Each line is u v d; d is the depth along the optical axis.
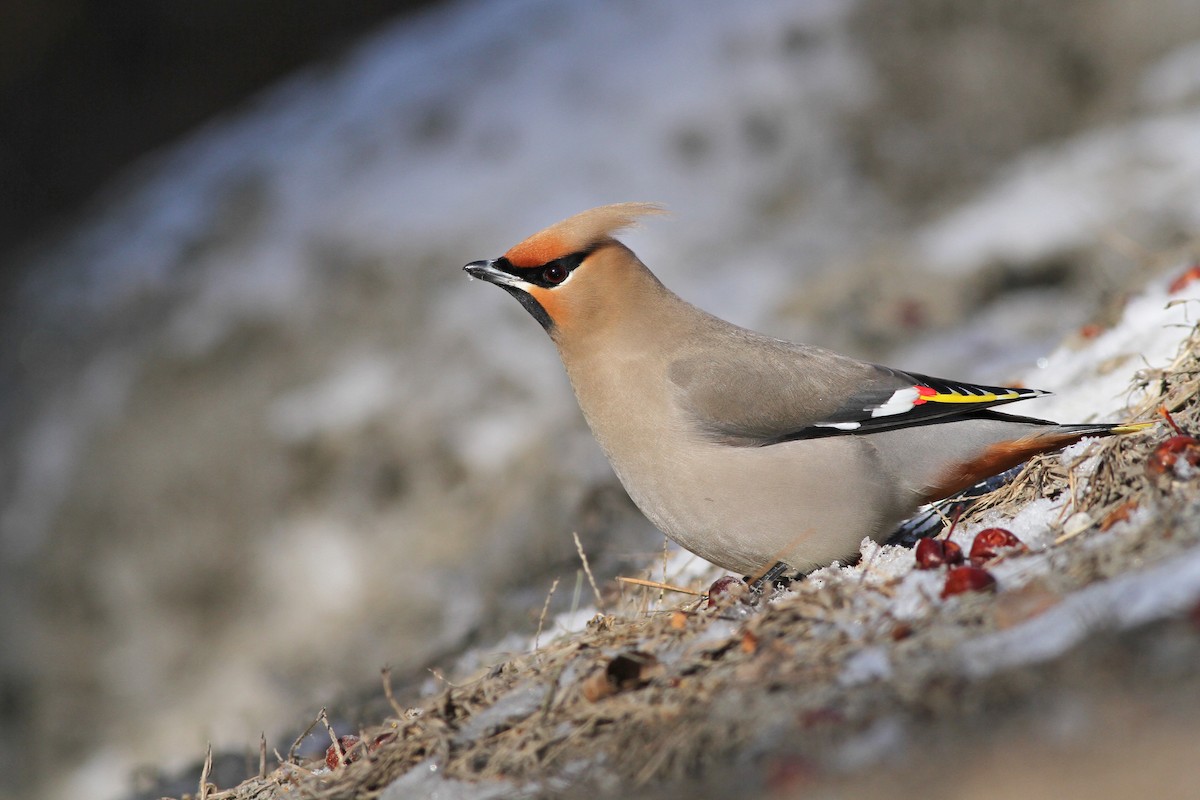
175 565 15.29
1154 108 17.56
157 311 17.45
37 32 24.97
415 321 16.03
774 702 4.71
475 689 5.91
